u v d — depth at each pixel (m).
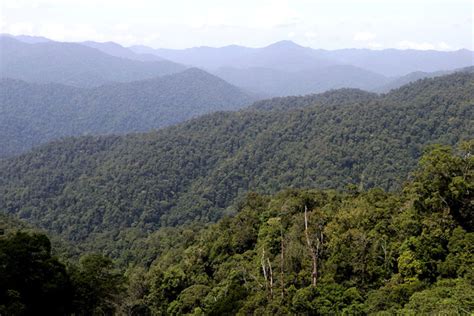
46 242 27.19
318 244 36.00
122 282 29.62
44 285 25.34
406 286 28.11
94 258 29.28
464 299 23.41
